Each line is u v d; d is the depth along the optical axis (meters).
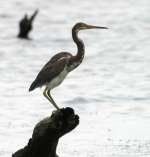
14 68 30.70
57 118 13.90
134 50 35.91
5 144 17.62
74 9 53.00
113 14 50.12
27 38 39.41
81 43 16.66
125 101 24.03
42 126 13.99
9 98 24.44
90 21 46.84
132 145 17.31
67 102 23.84
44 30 43.03
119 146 17.28
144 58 33.44
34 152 14.14
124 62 32.47
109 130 19.27
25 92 25.55
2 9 52.53
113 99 24.33
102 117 21.28
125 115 21.62
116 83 27.47
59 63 16.17
